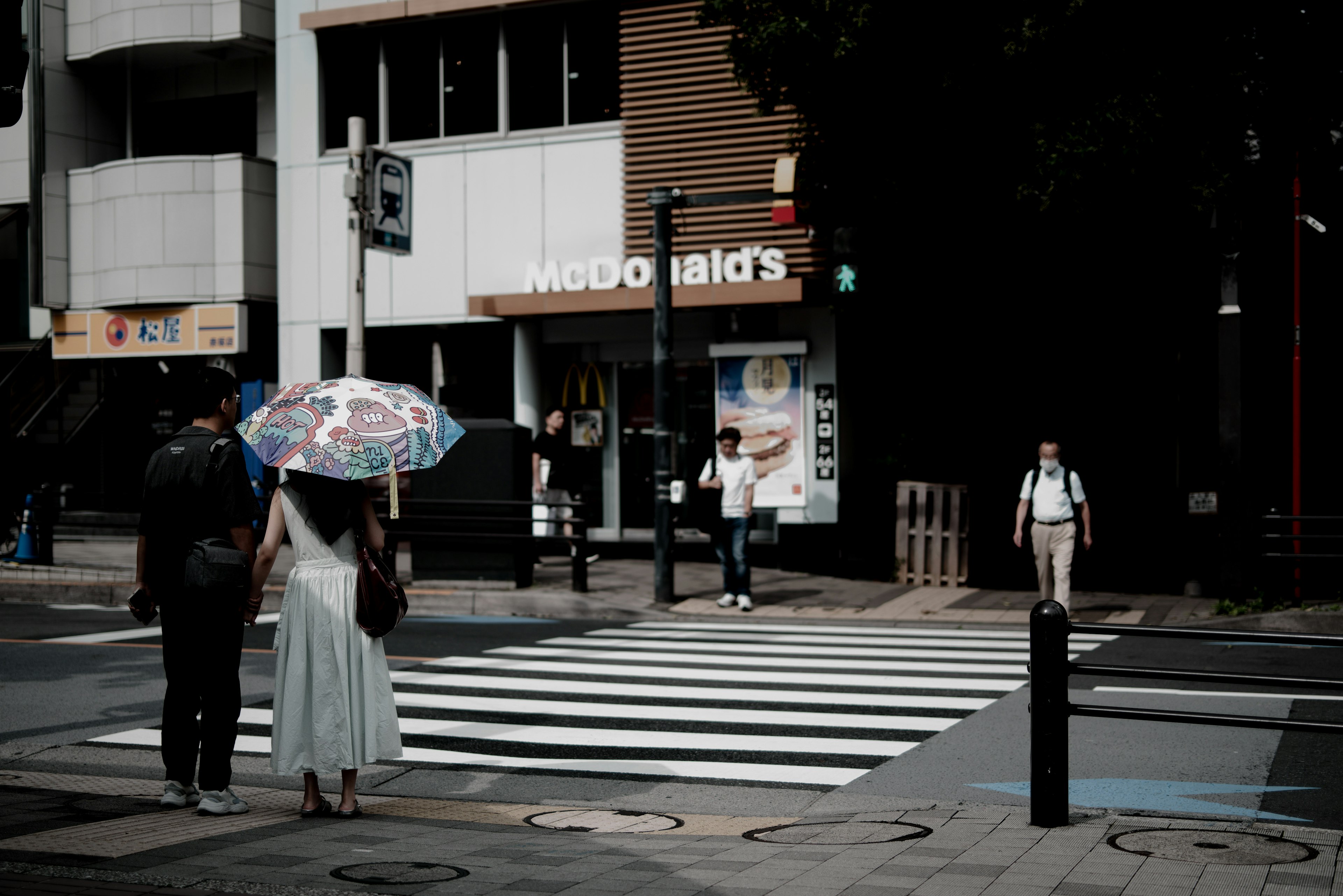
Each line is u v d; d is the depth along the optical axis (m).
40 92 21.20
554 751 7.35
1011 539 18.12
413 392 5.73
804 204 14.45
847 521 17.45
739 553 14.05
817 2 13.40
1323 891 4.26
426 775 6.83
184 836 5.13
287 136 20.27
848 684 9.38
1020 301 16.98
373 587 5.52
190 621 5.62
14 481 21.52
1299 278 13.84
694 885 4.42
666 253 14.29
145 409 21.95
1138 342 17.53
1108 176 12.55
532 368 18.86
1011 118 13.44
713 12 14.55
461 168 19.30
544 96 19.03
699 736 7.70
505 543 14.59
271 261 20.77
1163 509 18.06
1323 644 4.75
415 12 19.17
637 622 13.27
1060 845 4.97
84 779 6.56
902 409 17.84
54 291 21.25
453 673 9.91
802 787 6.53
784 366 17.69
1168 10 12.45
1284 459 16.56
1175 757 7.00
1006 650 11.25
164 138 22.31
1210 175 12.50
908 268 15.98
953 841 5.08
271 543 5.59
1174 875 4.48
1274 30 12.51
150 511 5.71
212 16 20.52
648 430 18.69
